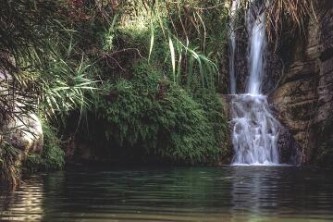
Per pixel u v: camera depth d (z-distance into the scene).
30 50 5.13
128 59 11.28
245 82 13.87
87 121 10.98
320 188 6.20
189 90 12.28
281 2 4.75
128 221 3.68
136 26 11.32
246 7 5.45
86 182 6.74
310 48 12.87
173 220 3.74
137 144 11.54
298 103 12.74
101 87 10.88
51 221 3.64
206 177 7.78
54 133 10.30
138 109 11.27
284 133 12.58
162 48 11.61
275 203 4.71
